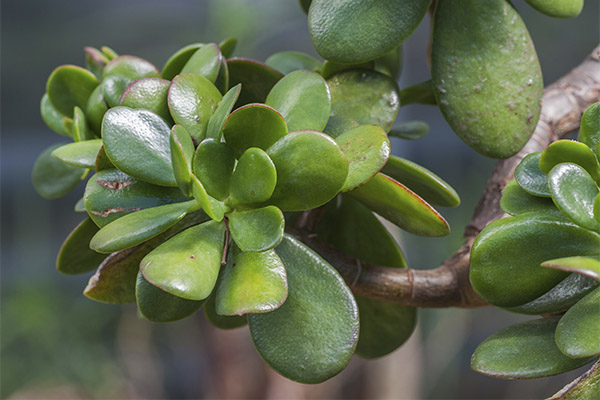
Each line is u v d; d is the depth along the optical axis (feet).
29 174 7.48
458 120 1.57
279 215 1.39
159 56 7.01
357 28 1.51
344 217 1.65
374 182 1.45
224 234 1.42
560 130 1.77
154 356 7.12
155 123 1.45
